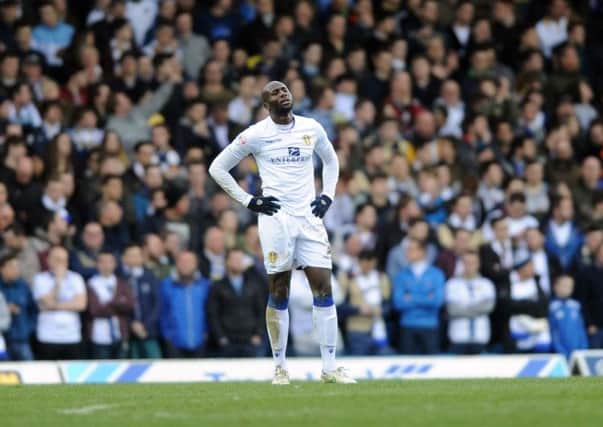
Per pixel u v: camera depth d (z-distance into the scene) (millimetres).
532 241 74375
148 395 43250
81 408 39062
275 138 45844
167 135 74750
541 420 34219
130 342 67625
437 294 70875
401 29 89000
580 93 89062
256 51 84812
